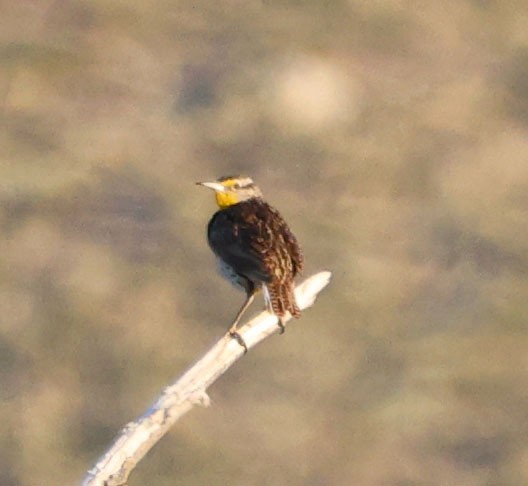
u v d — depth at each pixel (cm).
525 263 1766
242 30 2362
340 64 2295
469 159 2086
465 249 1808
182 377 733
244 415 1435
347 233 1842
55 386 1476
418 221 1883
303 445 1422
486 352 1555
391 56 2355
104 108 2141
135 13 2353
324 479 1397
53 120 2086
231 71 2244
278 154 2070
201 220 1836
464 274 1745
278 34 2345
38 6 2345
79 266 1702
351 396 1479
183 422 1402
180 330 1584
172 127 2106
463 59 2369
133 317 1594
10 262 1702
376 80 2277
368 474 1412
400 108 2208
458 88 2273
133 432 680
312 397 1483
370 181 2009
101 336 1552
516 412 1483
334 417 1452
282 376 1496
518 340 1573
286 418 1446
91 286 1648
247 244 873
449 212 1909
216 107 2152
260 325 816
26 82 2166
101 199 1861
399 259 1773
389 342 1570
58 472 1366
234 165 2048
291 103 2152
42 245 1750
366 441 1434
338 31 2389
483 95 2262
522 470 1427
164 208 1862
